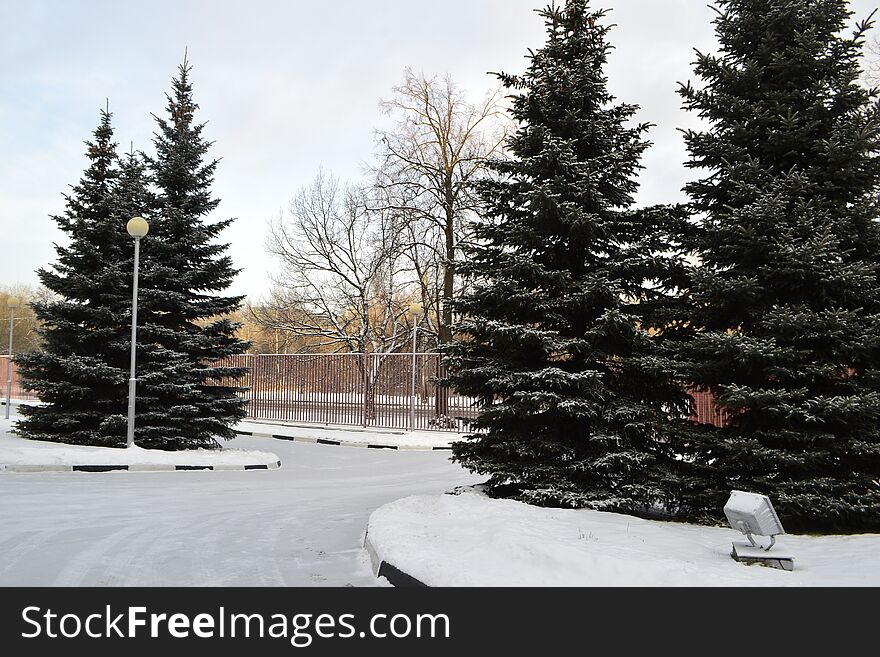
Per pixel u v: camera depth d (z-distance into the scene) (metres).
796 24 9.60
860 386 8.77
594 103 10.85
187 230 18.89
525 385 10.00
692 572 5.82
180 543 8.28
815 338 8.63
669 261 9.88
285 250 37.03
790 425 8.73
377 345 38.62
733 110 9.57
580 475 9.82
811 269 8.61
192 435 18.33
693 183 10.16
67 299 18.36
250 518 10.20
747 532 6.43
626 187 10.82
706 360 9.53
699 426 9.67
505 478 9.99
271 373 31.86
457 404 27.00
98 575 6.71
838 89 9.15
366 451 22.38
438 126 29.66
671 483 9.44
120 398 17.95
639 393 10.40
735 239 9.23
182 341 18.20
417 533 7.68
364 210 34.66
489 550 6.72
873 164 9.07
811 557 6.81
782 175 9.45
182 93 19.86
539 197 9.69
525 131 10.43
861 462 8.92
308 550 8.12
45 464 14.73
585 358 9.98
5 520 9.34
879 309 9.18
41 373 17.91
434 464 19.08
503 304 10.27
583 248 10.75
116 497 11.73
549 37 10.89
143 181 18.95
